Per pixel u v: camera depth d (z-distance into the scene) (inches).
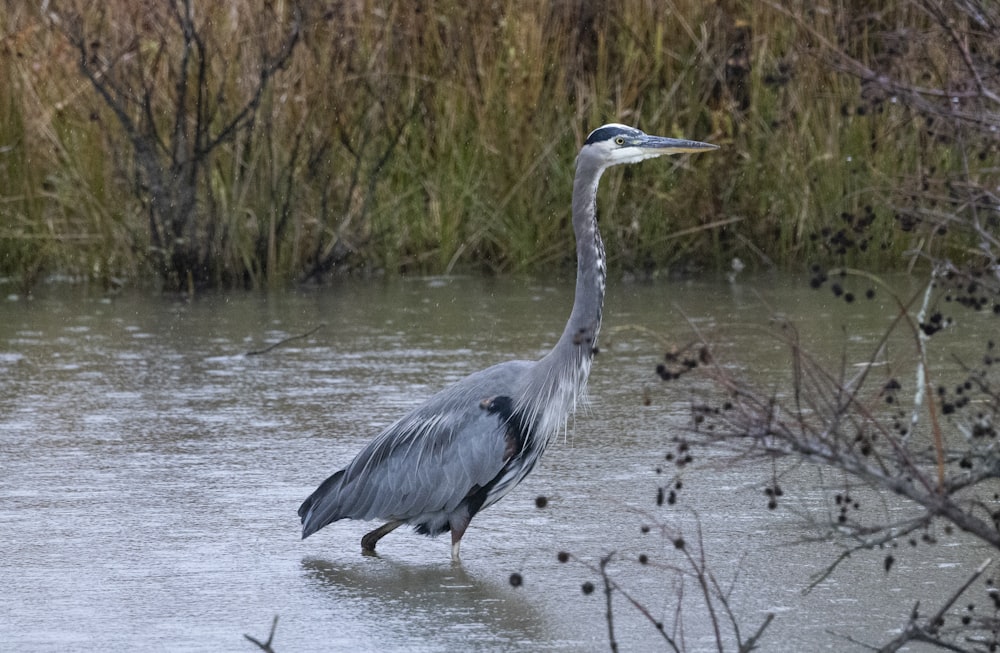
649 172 761.0
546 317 640.4
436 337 604.1
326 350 584.1
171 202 731.4
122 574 348.8
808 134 753.6
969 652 266.1
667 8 773.9
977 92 307.0
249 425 476.7
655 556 359.3
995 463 265.4
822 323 617.9
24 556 360.8
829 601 327.0
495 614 323.3
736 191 775.7
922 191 323.6
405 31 769.6
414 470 361.1
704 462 436.1
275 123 749.3
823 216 753.6
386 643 306.2
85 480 421.4
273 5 754.2
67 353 582.2
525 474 372.5
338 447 450.6
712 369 302.2
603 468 431.8
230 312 668.7
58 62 748.6
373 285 740.7
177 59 754.8
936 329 271.4
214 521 387.2
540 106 768.9
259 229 744.3
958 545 362.9
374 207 765.9
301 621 319.3
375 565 359.3
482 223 773.9
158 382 534.9
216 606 328.5
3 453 447.2
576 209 386.9
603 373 545.6
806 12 719.7
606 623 317.4
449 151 772.0
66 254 751.1
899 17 661.9
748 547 363.6
